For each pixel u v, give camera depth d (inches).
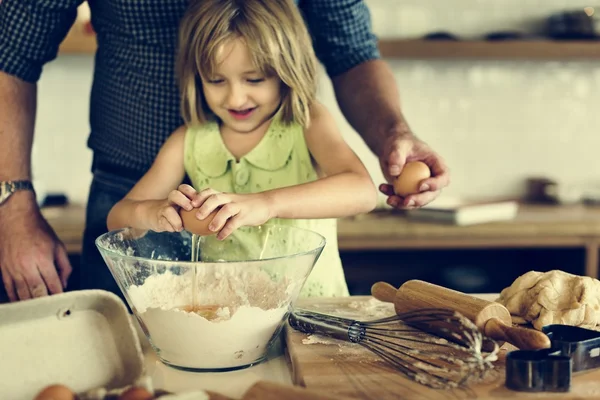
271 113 57.9
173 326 39.9
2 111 59.6
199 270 41.1
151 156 61.6
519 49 110.3
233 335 40.1
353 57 66.5
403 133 58.9
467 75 118.6
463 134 119.8
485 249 110.2
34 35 59.7
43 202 108.9
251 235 52.0
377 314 48.8
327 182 51.9
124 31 59.1
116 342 38.1
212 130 59.4
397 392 35.7
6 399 35.0
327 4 63.3
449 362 39.4
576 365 37.8
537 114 120.0
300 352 41.0
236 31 52.6
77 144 114.7
